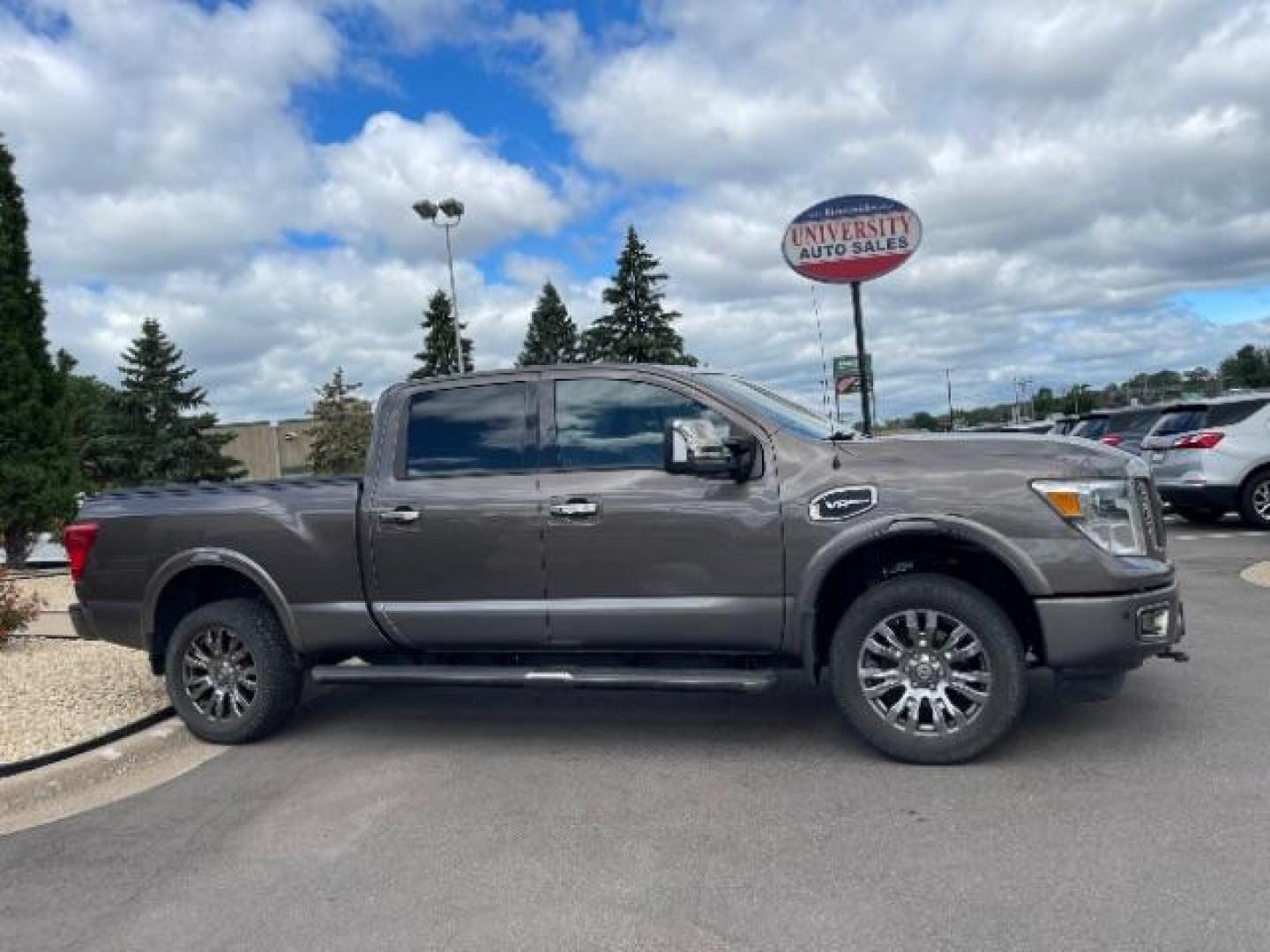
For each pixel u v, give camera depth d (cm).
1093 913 333
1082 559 459
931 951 316
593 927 345
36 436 1373
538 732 580
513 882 384
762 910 351
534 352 6238
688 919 347
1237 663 634
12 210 1364
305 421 6462
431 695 683
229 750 586
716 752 525
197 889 398
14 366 1344
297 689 593
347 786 507
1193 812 407
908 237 1374
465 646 548
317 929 357
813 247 1400
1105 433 1677
